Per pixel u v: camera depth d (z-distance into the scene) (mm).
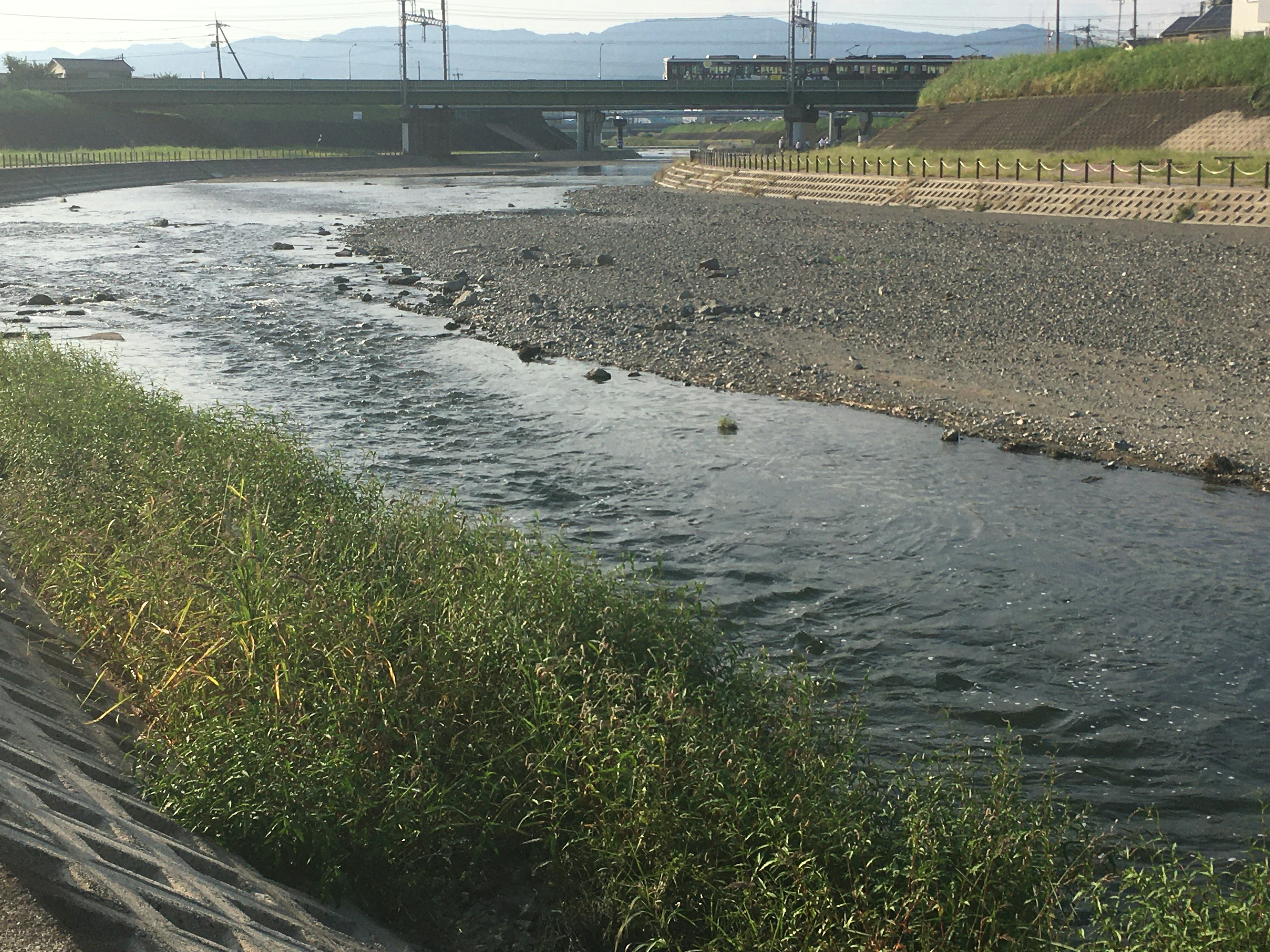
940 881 5988
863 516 13914
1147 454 15789
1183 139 55219
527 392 20453
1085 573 12117
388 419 18672
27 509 10625
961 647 10438
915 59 110000
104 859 4781
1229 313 24594
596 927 6203
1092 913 6418
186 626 7883
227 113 137000
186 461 11656
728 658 9453
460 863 6598
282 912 5387
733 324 25766
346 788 6246
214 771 6355
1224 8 93125
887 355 22156
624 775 6527
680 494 14828
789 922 5715
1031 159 57375
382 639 7707
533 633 8000
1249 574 11992
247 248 46250
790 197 65750
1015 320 24891
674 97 115875
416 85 124125
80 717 7348
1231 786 8195
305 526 10094
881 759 8430
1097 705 9375
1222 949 5254
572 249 41969
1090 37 120625
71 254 44094
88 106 122812
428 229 52000
